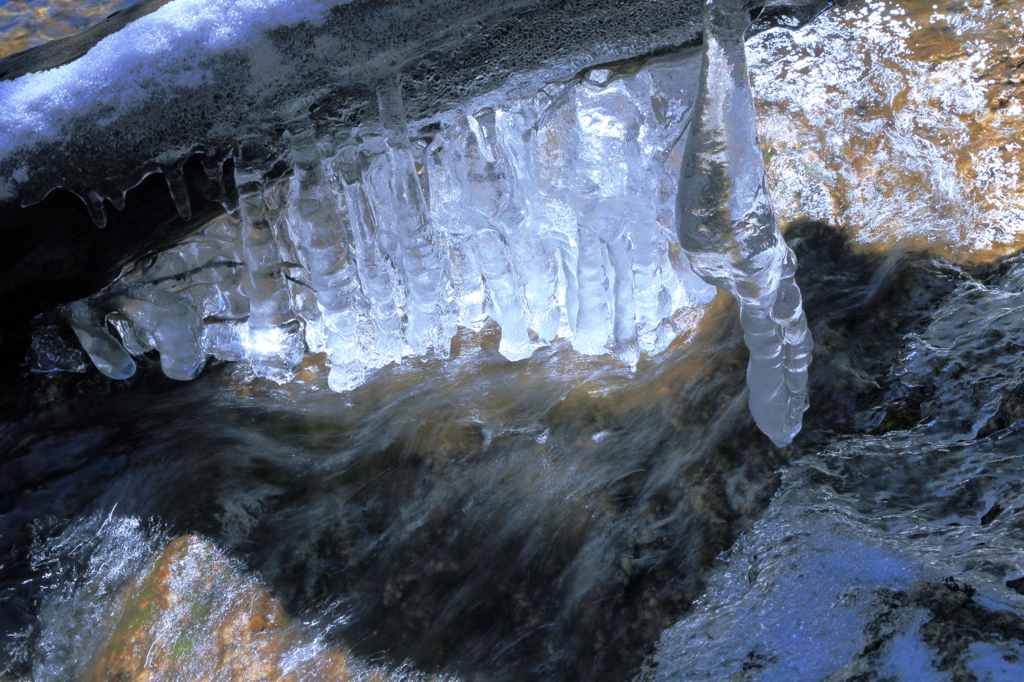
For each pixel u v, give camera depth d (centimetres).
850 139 268
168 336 265
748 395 231
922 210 262
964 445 201
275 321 260
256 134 209
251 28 192
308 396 275
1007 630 147
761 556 192
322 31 192
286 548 229
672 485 219
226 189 223
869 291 253
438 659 203
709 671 172
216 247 247
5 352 262
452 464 243
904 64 254
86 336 264
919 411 214
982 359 218
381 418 263
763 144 272
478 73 204
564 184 229
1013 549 164
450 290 272
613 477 229
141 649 218
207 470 253
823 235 270
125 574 233
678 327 264
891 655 153
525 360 269
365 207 233
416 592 217
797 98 265
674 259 256
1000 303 234
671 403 242
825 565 181
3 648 225
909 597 163
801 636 170
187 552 229
